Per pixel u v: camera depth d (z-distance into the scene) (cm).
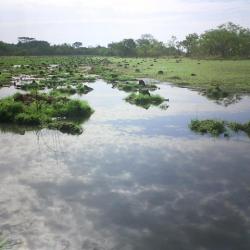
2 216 1114
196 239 1006
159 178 1418
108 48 15388
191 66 6712
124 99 3225
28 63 8056
